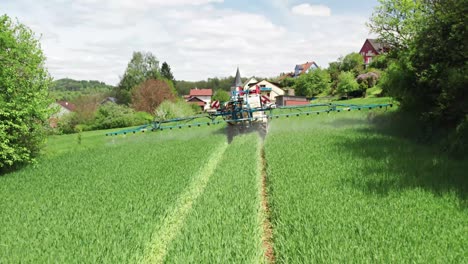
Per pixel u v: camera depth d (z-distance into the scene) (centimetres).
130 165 1468
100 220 808
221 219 775
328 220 692
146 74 9106
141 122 5206
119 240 695
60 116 5238
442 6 1373
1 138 1616
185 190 1052
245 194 943
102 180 1230
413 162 1121
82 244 683
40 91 1819
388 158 1197
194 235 697
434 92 1580
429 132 1504
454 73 1308
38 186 1240
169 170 1294
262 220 821
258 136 1956
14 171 1675
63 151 2383
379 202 770
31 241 708
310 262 558
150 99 6162
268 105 2016
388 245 575
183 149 1750
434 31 1439
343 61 8056
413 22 2288
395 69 1797
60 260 628
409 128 1708
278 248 637
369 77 5759
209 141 1939
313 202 801
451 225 632
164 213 840
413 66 1641
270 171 1162
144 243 686
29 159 1812
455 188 826
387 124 2028
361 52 9806
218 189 1009
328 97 5947
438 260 516
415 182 898
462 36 1304
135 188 1070
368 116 2389
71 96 14738
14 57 1705
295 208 786
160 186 1073
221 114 1998
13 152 1667
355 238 611
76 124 5228
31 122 1789
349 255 556
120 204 915
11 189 1225
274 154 1415
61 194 1089
